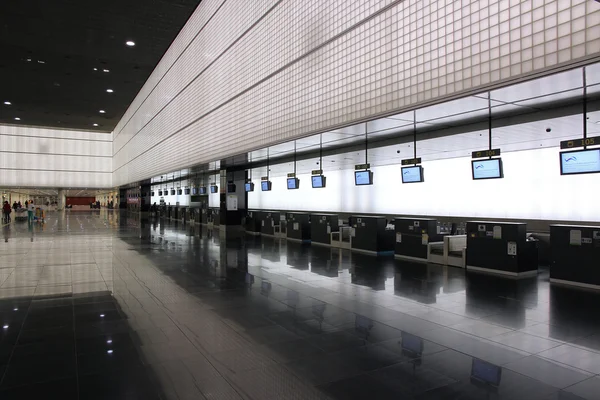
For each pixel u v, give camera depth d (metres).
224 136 12.83
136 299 6.44
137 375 3.64
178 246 13.87
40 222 27.78
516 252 8.49
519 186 13.53
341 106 7.48
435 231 10.77
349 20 7.30
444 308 5.96
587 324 5.18
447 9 5.48
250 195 33.50
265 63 10.23
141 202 36.72
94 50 15.41
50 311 5.73
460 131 9.50
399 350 4.25
